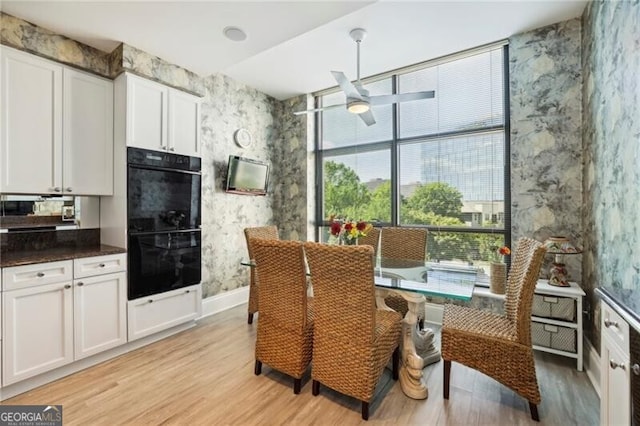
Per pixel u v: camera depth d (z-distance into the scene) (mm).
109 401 1942
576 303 2322
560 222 2758
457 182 3449
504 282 2826
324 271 1828
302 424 1738
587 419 1773
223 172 3865
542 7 2541
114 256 2508
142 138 2721
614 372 1231
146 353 2596
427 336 2516
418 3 2475
